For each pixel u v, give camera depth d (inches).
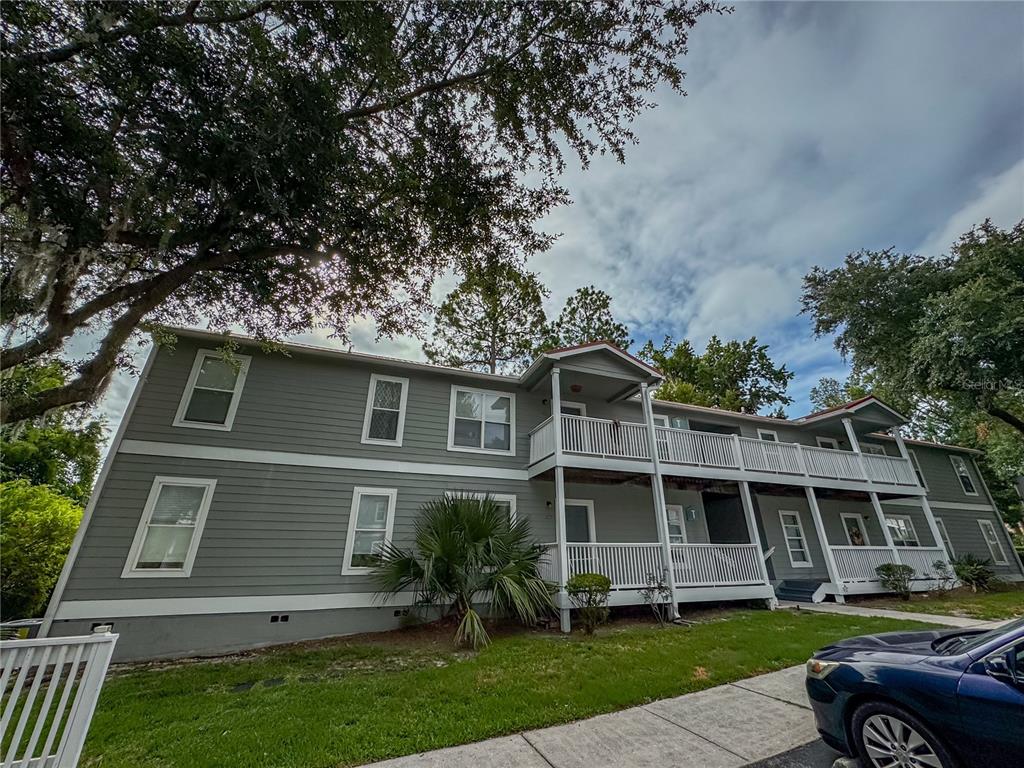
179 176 191.6
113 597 281.9
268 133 184.9
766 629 308.3
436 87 262.8
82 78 163.6
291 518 340.2
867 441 671.8
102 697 195.6
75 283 182.4
